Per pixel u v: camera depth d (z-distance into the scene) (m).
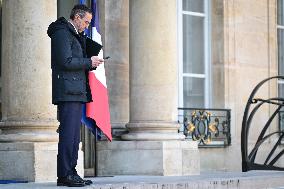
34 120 14.62
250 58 21.03
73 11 12.30
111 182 13.70
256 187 15.75
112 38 17.94
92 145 17.36
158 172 16.47
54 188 11.99
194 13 20.36
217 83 20.39
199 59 20.42
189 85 20.12
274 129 21.67
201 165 19.61
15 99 14.66
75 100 12.07
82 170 15.10
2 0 15.26
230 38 20.50
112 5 18.00
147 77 16.94
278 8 22.75
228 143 20.22
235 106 20.52
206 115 19.94
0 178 14.52
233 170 20.27
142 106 16.94
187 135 19.50
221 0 20.42
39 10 14.72
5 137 14.59
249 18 21.08
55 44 11.96
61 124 12.16
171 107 17.02
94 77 15.38
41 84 14.70
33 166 14.24
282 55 22.69
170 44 17.09
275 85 21.80
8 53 14.81
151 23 16.98
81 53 12.21
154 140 16.66
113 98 17.77
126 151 16.78
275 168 18.44
